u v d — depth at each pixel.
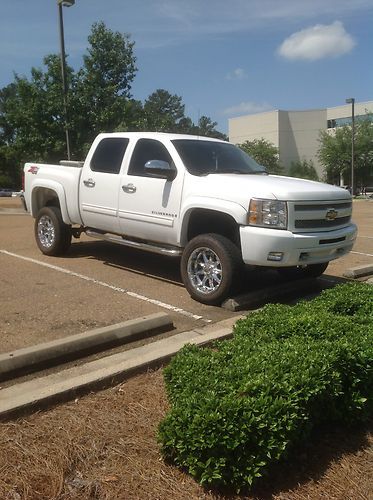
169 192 7.11
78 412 3.80
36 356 4.45
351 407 3.88
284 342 4.21
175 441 3.21
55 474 3.12
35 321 5.70
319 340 4.27
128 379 4.34
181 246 7.11
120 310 6.24
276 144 77.81
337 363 3.87
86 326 5.61
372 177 59.25
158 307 6.46
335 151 58.78
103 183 8.09
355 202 35.44
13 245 10.55
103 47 17.41
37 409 3.77
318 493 3.21
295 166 73.81
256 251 6.21
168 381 3.89
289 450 3.48
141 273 8.22
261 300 6.84
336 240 6.79
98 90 17.17
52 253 9.30
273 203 6.18
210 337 5.22
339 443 3.75
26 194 9.67
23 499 2.92
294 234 6.24
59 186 8.79
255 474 3.10
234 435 3.10
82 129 17.27
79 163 9.14
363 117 65.25
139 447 3.45
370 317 5.02
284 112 77.75
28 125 17.64
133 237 7.97
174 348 4.83
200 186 6.78
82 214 8.53
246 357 3.93
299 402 3.46
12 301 6.43
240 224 6.34
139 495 3.03
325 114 77.06
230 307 6.46
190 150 7.42
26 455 3.27
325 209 6.61
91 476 3.15
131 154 7.81
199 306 6.59
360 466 3.50
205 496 3.08
